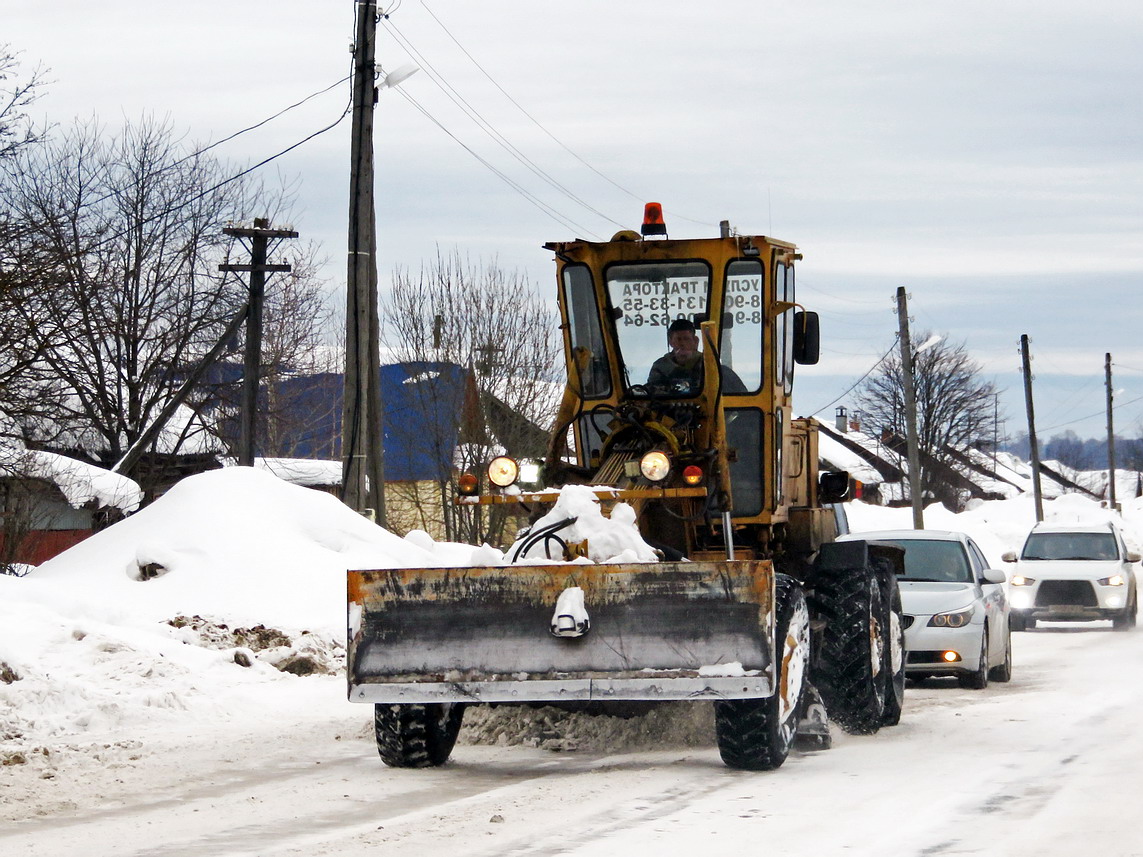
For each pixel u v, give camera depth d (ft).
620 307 98.07
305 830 65.31
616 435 93.56
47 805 72.90
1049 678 148.87
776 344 97.50
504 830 64.34
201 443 336.29
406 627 77.97
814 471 111.14
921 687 143.23
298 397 395.55
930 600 138.00
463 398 322.96
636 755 88.84
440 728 84.17
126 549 175.52
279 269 251.19
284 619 160.04
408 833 64.03
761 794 73.20
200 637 145.69
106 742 96.22
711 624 75.20
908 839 61.41
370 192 199.11
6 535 239.71
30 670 113.50
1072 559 239.71
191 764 86.79
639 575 75.97
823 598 97.81
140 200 313.73
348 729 103.35
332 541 183.21
